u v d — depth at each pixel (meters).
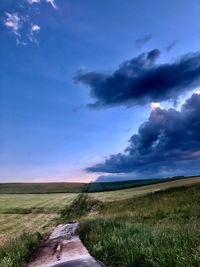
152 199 19.53
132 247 4.06
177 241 4.18
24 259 5.46
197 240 4.05
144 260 3.56
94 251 4.90
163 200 16.73
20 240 7.39
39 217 23.64
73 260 4.51
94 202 33.59
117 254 4.12
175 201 14.56
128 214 13.03
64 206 32.38
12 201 40.81
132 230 6.16
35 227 17.61
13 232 15.82
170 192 21.08
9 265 4.78
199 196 14.18
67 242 7.54
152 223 9.01
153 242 4.33
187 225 6.11
